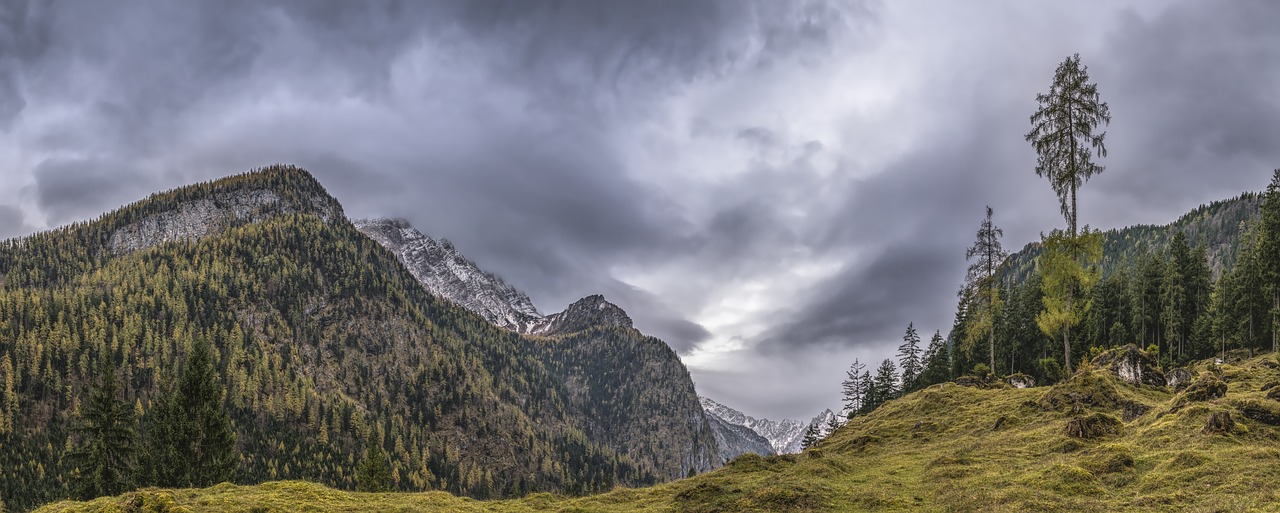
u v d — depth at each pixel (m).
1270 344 84.00
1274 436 38.06
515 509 47.38
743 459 57.09
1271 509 26.72
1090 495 33.66
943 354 117.56
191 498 43.22
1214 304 92.56
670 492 49.78
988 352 106.75
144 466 65.00
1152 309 100.25
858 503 38.47
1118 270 114.81
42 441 192.12
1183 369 66.31
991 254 84.88
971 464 44.50
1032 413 58.03
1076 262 66.25
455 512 44.53
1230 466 32.97
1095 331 103.75
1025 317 103.94
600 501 49.88
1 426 192.12
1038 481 36.53
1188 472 33.38
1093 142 62.78
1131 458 37.75
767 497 40.75
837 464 50.44
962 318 114.56
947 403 72.69
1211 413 40.44
